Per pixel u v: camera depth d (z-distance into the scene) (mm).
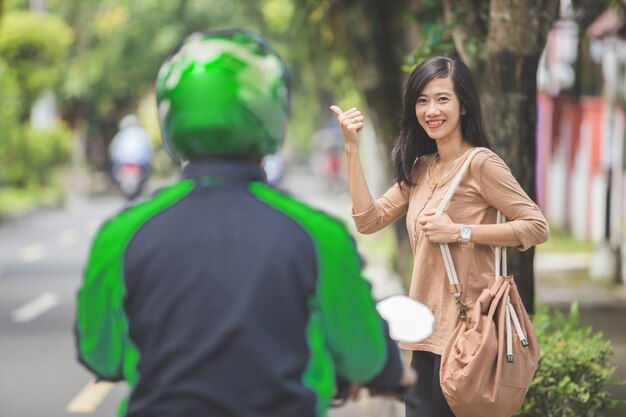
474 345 5852
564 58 25562
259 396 3418
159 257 3531
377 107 15609
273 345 3447
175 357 3459
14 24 40500
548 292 17594
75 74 49875
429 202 6086
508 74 8031
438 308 6008
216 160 3648
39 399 11383
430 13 11539
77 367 12961
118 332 3613
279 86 3662
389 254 21312
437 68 6117
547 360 7977
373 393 3863
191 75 3592
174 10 48719
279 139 3695
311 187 65812
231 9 48594
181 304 3480
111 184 54125
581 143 27984
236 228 3531
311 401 3459
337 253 3555
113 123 57969
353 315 3576
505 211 5949
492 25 8086
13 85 37562
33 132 42625
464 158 6043
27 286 19938
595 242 26406
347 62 16391
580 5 10773
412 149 6277
